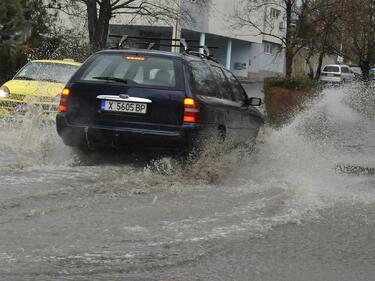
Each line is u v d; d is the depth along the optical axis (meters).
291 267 5.21
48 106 12.82
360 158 12.82
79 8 31.73
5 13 24.14
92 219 6.19
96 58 9.54
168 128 8.85
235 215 6.73
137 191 7.63
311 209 7.30
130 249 5.32
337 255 5.62
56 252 5.11
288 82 20.97
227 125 9.94
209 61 10.55
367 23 30.66
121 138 8.95
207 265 5.10
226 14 47.09
